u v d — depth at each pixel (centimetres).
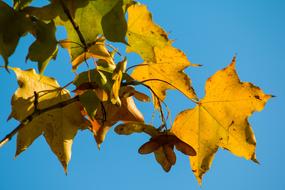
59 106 86
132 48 91
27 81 92
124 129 90
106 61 90
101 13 81
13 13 81
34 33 81
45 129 91
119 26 80
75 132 92
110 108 89
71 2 80
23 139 91
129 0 82
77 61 90
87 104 85
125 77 88
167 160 89
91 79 87
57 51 82
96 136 90
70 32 84
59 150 91
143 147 89
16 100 91
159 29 89
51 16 81
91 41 82
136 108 91
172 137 89
